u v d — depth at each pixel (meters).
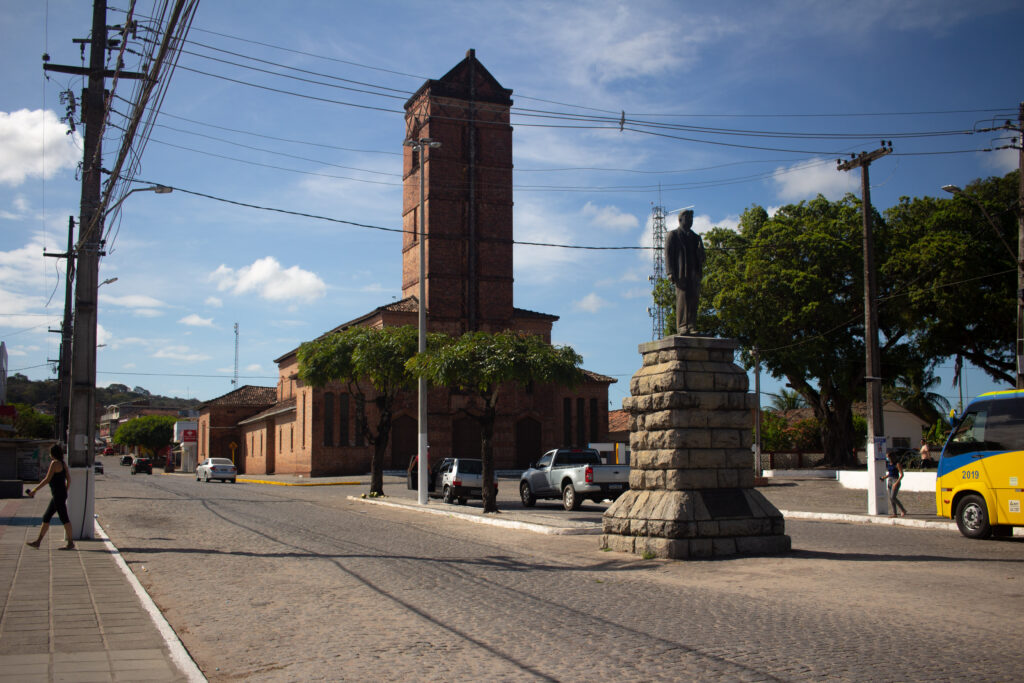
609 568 13.21
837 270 42.56
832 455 46.41
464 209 59.47
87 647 8.07
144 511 24.58
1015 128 24.06
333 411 55.59
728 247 46.72
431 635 8.62
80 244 17.61
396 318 57.16
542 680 6.91
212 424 80.00
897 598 10.34
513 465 58.84
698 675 6.98
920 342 42.62
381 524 21.20
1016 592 10.66
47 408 121.12
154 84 12.63
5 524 19.52
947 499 18.05
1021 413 16.81
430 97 59.03
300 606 10.31
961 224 40.47
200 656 7.98
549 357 23.08
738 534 14.24
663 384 14.57
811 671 7.06
